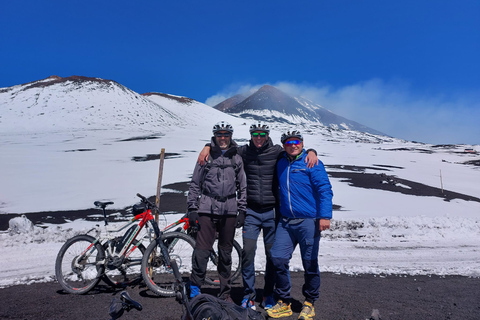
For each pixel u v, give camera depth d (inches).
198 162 180.5
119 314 75.3
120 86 6205.7
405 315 170.7
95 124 4244.6
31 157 1635.1
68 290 202.8
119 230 213.2
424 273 267.9
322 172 166.7
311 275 166.2
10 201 746.2
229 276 183.2
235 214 178.9
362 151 2610.7
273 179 182.5
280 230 174.6
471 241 418.6
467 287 226.2
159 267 213.2
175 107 7096.5
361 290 215.2
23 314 167.0
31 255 309.4
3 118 4229.8
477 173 1667.1
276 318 167.5
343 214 638.5
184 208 659.4
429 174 1528.1
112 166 1380.4
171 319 160.7
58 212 634.2
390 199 842.8
